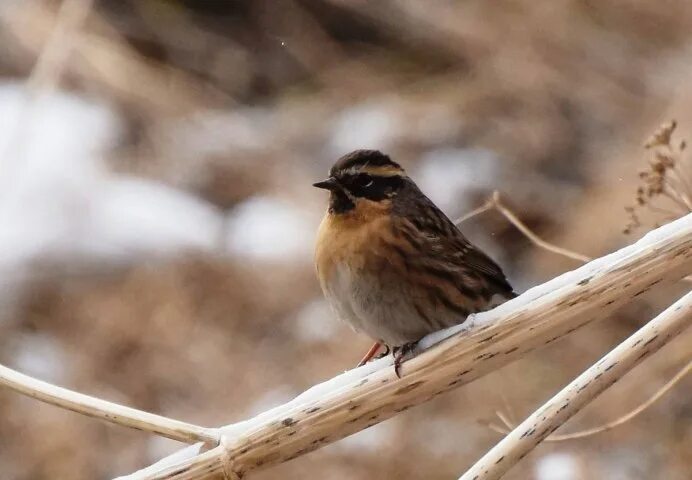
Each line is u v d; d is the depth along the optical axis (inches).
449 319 320.8
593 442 492.7
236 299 590.9
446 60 713.6
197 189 683.4
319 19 747.4
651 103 642.2
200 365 564.7
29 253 615.8
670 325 241.0
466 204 637.3
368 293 313.4
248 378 558.6
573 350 531.8
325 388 253.4
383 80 717.9
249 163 688.4
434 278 316.2
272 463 250.4
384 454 496.7
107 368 569.6
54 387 257.0
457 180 648.4
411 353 255.9
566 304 250.7
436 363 251.6
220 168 687.1
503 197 630.5
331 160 687.1
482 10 685.9
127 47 746.8
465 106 682.8
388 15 714.2
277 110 729.0
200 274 605.6
